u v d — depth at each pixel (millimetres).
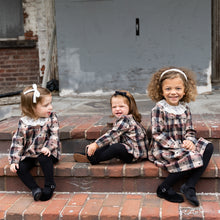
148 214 2287
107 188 2709
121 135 2752
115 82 5840
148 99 5219
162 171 2592
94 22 5730
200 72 5609
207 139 2918
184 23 5543
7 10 7152
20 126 2697
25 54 7105
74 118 3768
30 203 2576
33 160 2752
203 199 2488
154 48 5672
